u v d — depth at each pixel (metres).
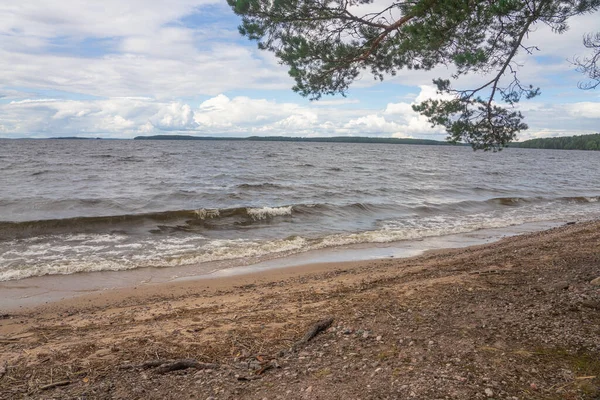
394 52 6.33
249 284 7.98
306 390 3.12
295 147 122.31
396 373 3.28
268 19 6.07
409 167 47.28
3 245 10.74
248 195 20.94
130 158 51.41
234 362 3.84
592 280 5.54
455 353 3.60
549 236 12.16
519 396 2.80
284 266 9.55
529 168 56.94
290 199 20.00
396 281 7.25
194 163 45.41
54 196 18.80
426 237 13.29
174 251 10.62
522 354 3.48
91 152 65.56
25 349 4.47
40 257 9.73
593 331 3.81
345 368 3.48
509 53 5.68
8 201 17.16
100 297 7.20
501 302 5.11
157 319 5.58
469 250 10.95
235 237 12.45
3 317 6.07
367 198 20.86
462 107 6.20
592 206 21.83
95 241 11.43
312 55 6.20
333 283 7.43
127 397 3.19
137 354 4.15
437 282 6.64
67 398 3.21
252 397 3.08
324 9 5.79
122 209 16.41
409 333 4.23
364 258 10.48
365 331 4.40
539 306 4.74
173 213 14.57
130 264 9.37
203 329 4.93
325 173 36.12
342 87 6.89
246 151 83.06
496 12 4.75
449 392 2.89
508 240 12.42
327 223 14.95
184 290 7.61
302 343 4.21
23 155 53.34
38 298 7.13
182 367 3.74
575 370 3.13
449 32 5.37
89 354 4.21
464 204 20.33
